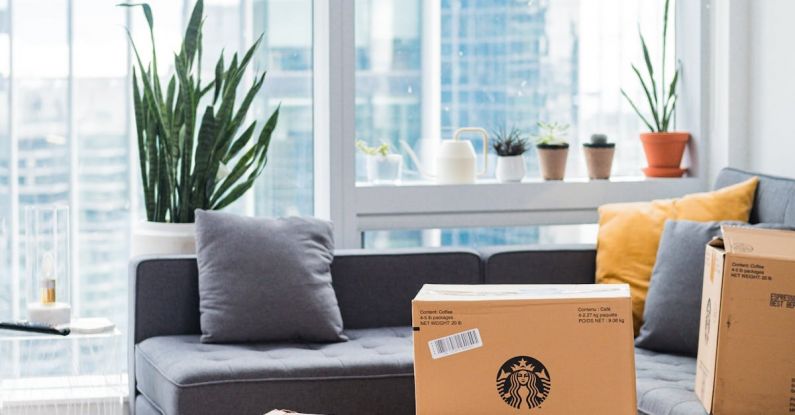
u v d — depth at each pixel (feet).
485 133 13.55
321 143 13.26
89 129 12.98
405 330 11.41
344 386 9.45
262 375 9.25
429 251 11.87
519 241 13.97
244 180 13.37
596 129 14.46
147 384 10.06
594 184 13.67
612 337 6.22
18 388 11.98
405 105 13.70
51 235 11.60
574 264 11.92
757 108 13.07
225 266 10.80
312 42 13.56
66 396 11.96
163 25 13.14
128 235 13.16
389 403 9.57
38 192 12.87
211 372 9.13
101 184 13.06
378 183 13.32
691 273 10.32
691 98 14.03
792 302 7.21
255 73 13.42
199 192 12.09
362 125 13.55
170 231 11.88
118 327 13.17
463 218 13.33
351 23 12.87
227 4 13.32
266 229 11.14
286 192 13.64
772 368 7.27
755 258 7.26
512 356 6.26
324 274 11.16
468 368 6.27
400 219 13.16
